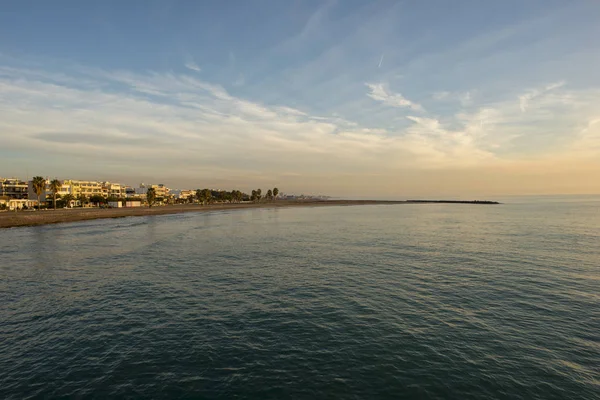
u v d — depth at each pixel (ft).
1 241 187.21
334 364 52.13
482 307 75.05
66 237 204.64
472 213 465.47
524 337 60.44
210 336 61.72
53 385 47.19
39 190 423.64
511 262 120.57
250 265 120.06
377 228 250.16
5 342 59.98
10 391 45.88
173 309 75.66
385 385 46.75
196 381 47.93
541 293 84.33
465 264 117.80
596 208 552.00
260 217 401.90
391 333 62.39
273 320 68.85
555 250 144.15
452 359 53.26
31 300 82.74
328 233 218.59
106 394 45.16
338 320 68.54
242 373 49.83
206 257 136.05
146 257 136.87
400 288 89.51
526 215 391.04
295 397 44.39
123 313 73.46
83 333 63.41
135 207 593.83
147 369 50.98
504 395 44.50
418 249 150.00
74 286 94.63
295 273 107.45
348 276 102.73
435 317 69.62
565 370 49.96
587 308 73.92
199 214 469.98
